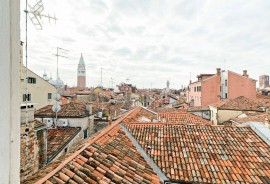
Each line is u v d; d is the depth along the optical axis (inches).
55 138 525.7
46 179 167.8
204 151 335.9
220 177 278.2
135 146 334.3
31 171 273.3
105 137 313.7
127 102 1779.0
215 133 392.8
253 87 1598.2
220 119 1088.8
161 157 314.8
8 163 44.9
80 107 713.0
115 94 2709.2
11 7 45.0
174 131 395.2
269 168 297.9
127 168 246.5
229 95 1598.2
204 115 1250.0
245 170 293.1
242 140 369.1
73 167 198.2
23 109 258.8
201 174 283.1
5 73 44.3
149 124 414.6
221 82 1707.7
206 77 1787.6
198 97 1745.8
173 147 343.0
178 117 692.1
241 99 1188.5
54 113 636.1
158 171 283.4
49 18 266.4
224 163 307.7
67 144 507.2
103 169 220.4
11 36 45.2
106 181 198.7
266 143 359.3
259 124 410.6
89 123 700.0
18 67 47.9
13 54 45.8
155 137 370.3
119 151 287.0
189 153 329.4
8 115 44.9
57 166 204.1
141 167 265.9
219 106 1109.7
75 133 567.8
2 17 43.5
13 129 46.2
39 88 1208.8
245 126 419.5
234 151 337.1
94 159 235.0
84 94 2044.8
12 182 45.9
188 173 284.7
